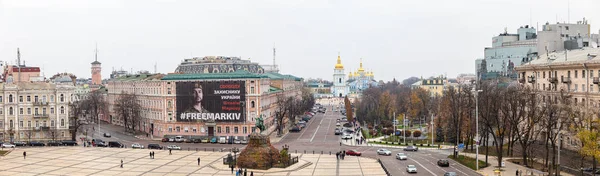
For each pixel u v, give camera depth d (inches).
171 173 4138.8
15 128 6535.4
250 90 6663.4
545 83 5762.8
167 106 6968.5
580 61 5000.0
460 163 4571.9
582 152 3654.0
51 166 4522.6
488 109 5054.1
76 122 7003.0
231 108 6692.9
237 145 6215.6
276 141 6614.2
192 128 6840.6
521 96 4909.0
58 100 6766.7
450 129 6382.9
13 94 6530.5
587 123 3939.5
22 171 4254.4
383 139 6840.6
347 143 6382.9
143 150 5659.5
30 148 5866.1
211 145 6220.5
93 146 6122.1
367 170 4207.7
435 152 5511.8
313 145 6186.0
